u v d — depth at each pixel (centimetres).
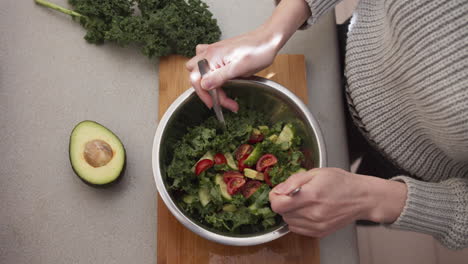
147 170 99
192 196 90
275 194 75
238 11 109
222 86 92
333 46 107
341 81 107
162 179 83
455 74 63
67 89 102
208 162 90
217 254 92
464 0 59
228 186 91
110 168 90
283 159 95
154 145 85
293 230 82
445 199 76
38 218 95
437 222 76
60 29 105
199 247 92
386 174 109
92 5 99
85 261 93
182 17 99
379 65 84
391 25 72
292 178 75
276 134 97
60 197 96
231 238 79
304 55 106
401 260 146
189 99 90
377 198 76
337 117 103
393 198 77
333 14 108
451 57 63
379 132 90
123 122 101
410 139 88
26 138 99
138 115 102
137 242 95
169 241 92
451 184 79
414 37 67
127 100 103
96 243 94
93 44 105
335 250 95
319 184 73
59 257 93
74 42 105
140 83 104
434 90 67
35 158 98
